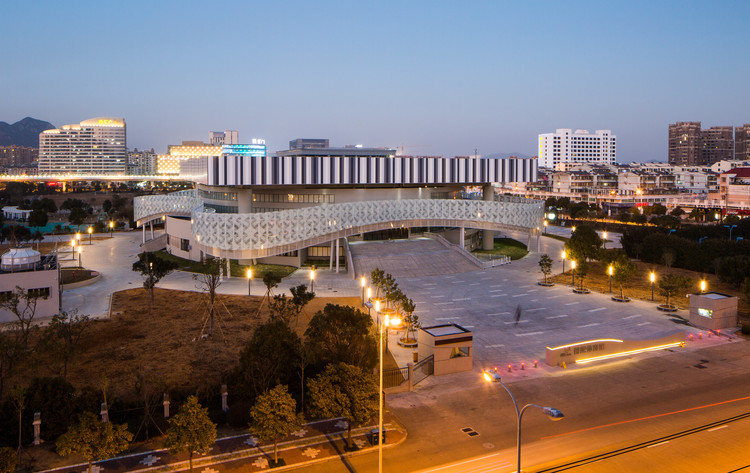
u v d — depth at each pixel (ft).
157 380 148.56
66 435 102.06
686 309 238.48
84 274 296.92
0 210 573.74
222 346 182.50
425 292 266.77
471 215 355.36
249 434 125.59
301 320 212.84
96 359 169.78
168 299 245.65
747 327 201.77
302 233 304.09
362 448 119.24
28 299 191.72
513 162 390.42
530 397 146.82
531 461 114.32
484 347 187.83
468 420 133.69
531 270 325.62
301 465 112.57
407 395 148.66
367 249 337.52
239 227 290.76
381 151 460.55
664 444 121.60
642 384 155.74
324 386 118.01
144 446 119.75
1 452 96.17
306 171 335.06
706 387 153.48
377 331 164.76
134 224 550.77
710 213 609.01
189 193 472.03
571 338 196.95
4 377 139.13
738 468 112.06
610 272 265.34
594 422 132.16
